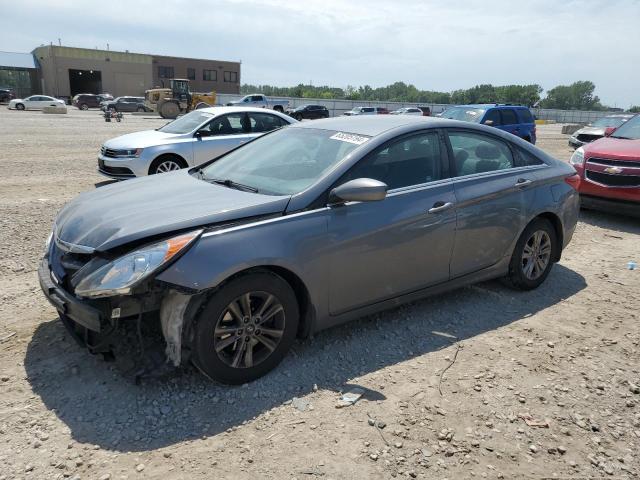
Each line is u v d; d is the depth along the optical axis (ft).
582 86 538.47
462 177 13.80
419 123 13.51
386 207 12.02
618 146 25.54
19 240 19.57
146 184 13.17
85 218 11.08
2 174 34.76
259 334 10.61
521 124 51.78
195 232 9.85
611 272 18.21
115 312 9.45
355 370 11.26
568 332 13.42
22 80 226.99
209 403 9.92
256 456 8.56
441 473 8.33
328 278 11.25
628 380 11.25
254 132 33.12
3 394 9.98
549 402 10.34
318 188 11.34
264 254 10.14
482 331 13.32
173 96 143.95
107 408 9.68
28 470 8.09
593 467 8.63
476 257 14.10
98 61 226.99
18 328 12.60
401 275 12.53
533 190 15.25
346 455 8.64
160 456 8.50
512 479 8.27
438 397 10.36
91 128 81.87
